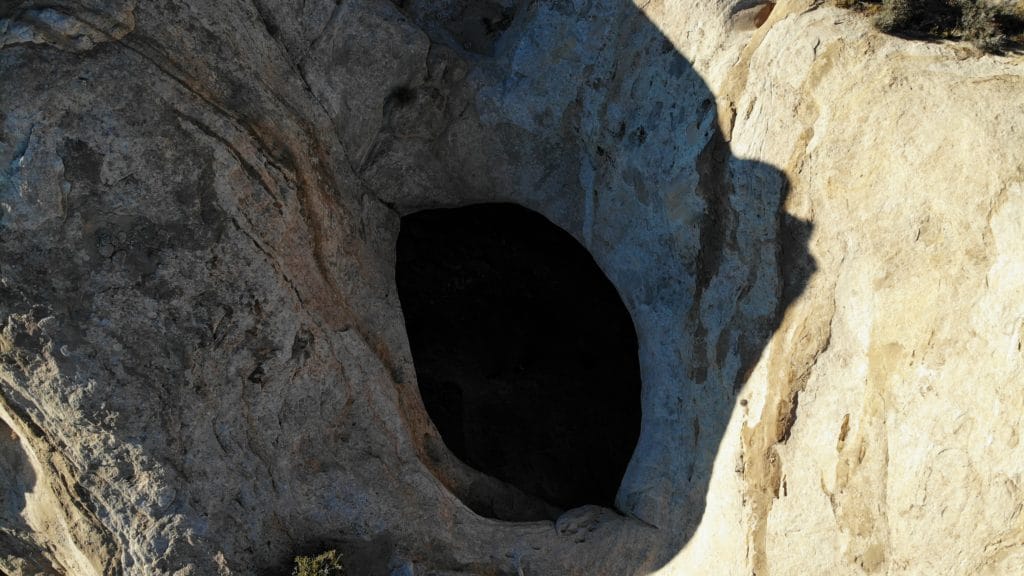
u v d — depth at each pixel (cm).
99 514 668
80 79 613
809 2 649
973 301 509
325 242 748
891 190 562
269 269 688
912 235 547
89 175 620
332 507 716
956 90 543
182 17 651
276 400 701
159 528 661
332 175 770
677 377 768
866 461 568
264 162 690
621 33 768
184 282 653
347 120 778
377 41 765
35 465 706
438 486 762
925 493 530
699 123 717
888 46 589
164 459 658
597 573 758
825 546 597
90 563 679
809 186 620
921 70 566
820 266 614
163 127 640
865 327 575
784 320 642
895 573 549
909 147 554
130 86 628
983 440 501
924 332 533
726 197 693
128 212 635
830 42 616
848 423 583
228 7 680
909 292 546
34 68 602
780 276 648
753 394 668
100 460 654
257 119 691
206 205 657
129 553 666
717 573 682
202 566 664
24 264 619
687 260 752
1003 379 492
